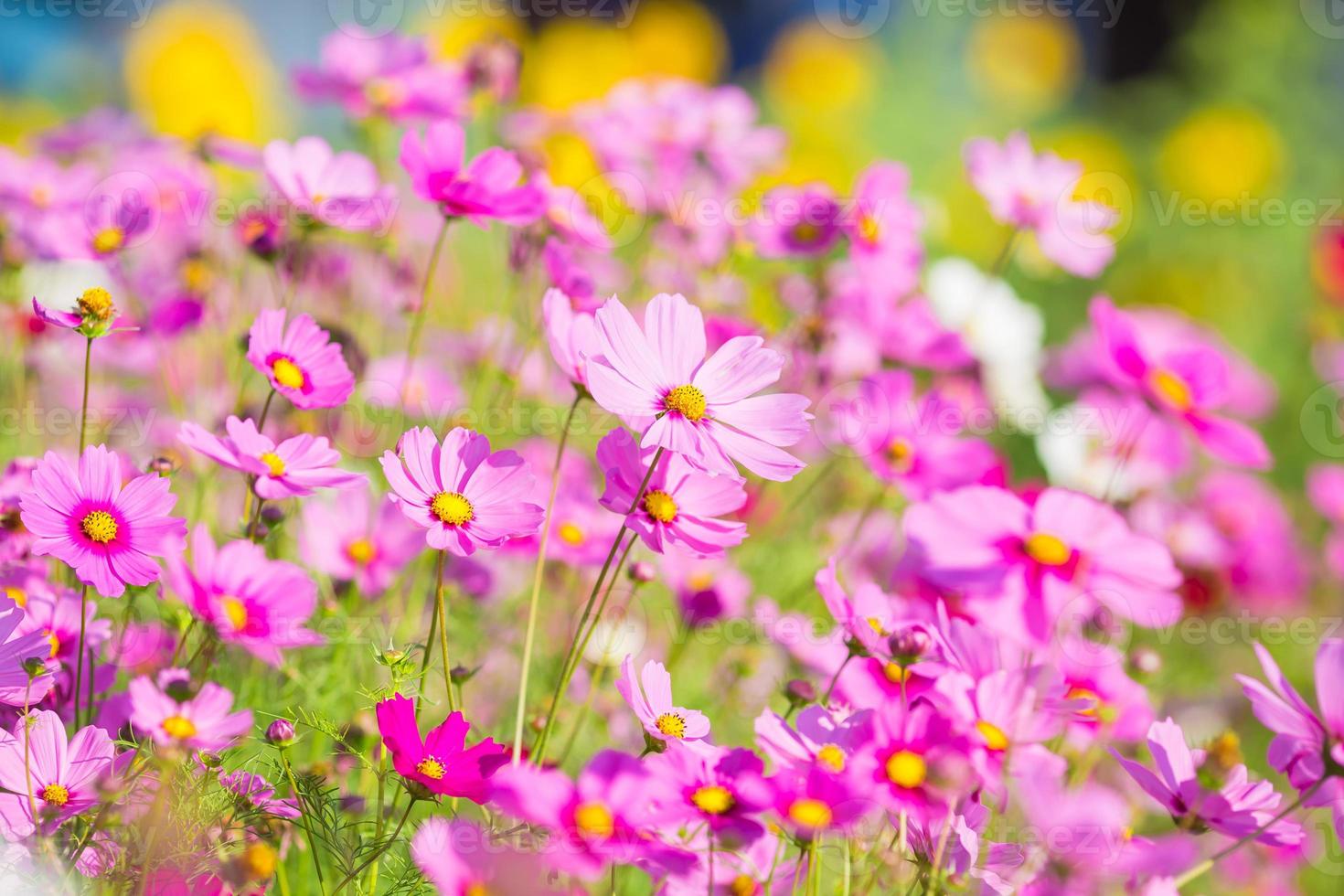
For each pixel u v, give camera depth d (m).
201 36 4.21
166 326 2.14
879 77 5.83
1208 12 5.62
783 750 1.80
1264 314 4.48
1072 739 1.93
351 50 2.19
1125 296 4.51
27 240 2.11
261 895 1.79
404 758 1.78
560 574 2.10
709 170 2.38
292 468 1.84
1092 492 2.39
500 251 2.50
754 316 2.37
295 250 2.07
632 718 2.03
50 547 1.80
